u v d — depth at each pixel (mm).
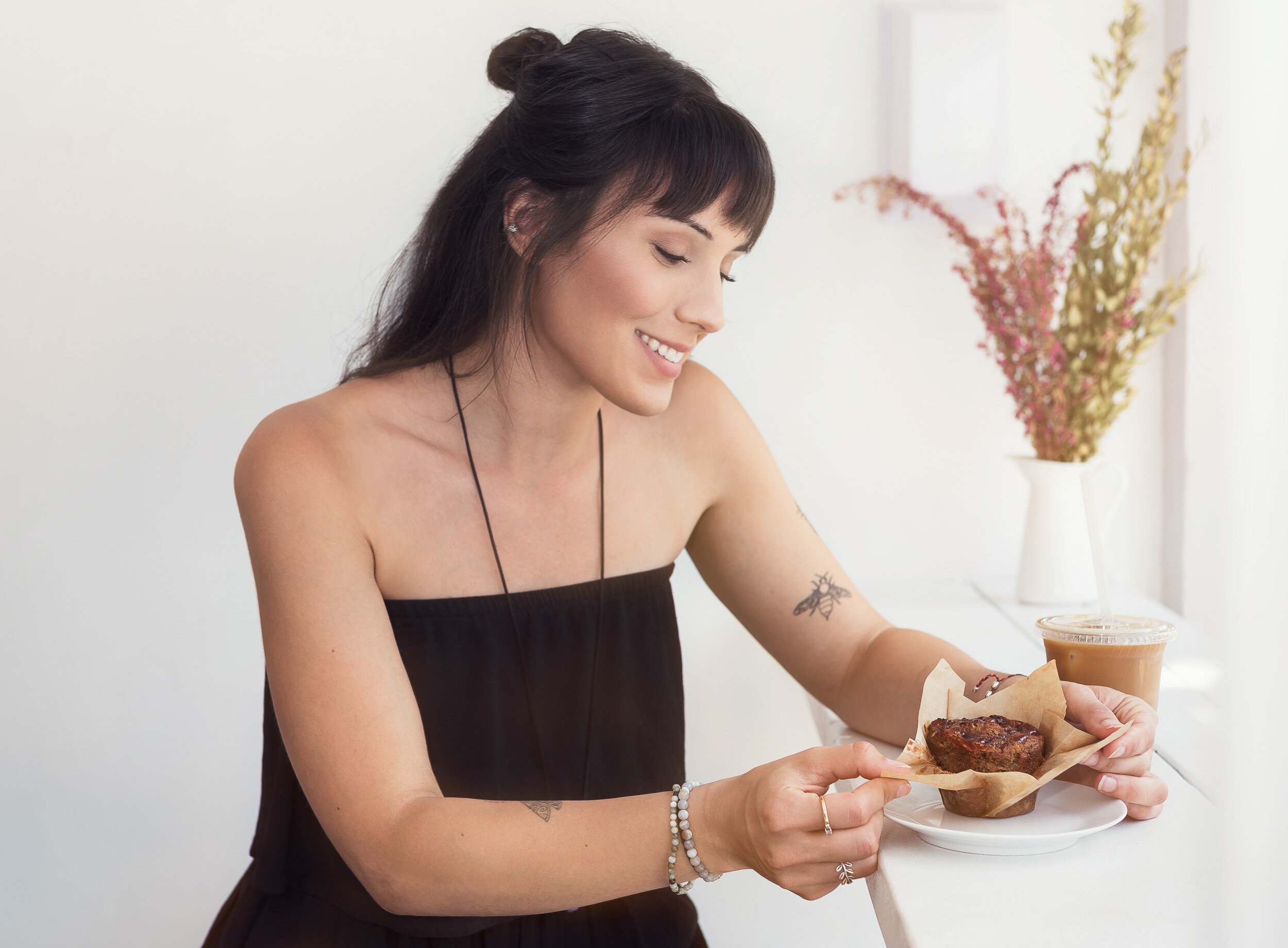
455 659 1035
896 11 1786
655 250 885
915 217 1834
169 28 1782
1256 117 509
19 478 1841
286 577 898
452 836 786
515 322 992
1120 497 1650
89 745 1890
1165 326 1580
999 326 1646
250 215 1817
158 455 1849
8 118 1783
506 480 1054
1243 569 503
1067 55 1808
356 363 1181
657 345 917
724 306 1858
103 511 1854
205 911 1924
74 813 1899
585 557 1092
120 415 1837
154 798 1905
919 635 1062
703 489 1155
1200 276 1573
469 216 1000
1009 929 624
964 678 959
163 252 1815
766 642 1178
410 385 1045
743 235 912
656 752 1125
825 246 1846
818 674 1118
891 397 1875
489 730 1037
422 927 956
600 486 1093
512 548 1063
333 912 984
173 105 1795
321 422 991
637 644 1111
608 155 867
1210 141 1597
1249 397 507
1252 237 512
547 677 1066
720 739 1920
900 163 1807
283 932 991
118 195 1803
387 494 1010
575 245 892
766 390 1875
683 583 1901
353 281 1835
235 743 1905
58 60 1778
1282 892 489
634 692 1108
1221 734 502
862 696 1045
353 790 827
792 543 1163
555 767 1067
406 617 1028
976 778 758
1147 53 1800
